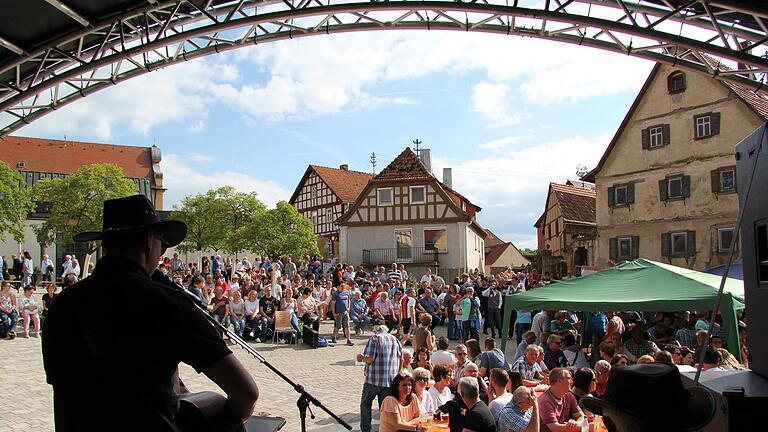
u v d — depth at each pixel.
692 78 27.72
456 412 5.99
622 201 30.58
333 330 19.38
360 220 39.53
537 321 14.92
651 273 11.49
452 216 38.25
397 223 39.03
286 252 40.91
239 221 43.00
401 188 39.19
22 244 45.09
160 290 2.09
